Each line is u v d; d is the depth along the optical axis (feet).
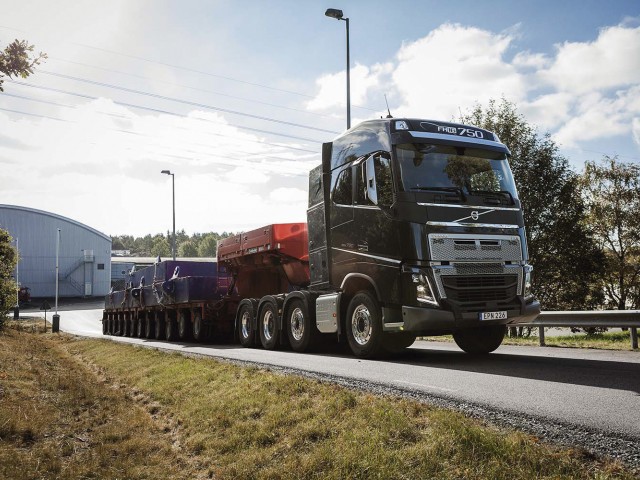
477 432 13.87
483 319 27.58
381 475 13.09
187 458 18.25
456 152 30.01
